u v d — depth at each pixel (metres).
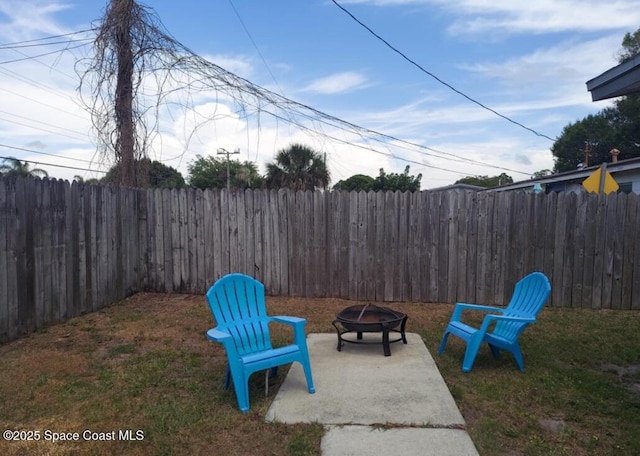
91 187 6.03
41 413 3.10
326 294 6.88
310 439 2.75
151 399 3.35
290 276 6.93
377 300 6.77
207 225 7.09
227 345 3.16
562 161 31.77
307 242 6.87
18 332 4.84
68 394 3.41
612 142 28.00
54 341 4.77
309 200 6.83
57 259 5.41
